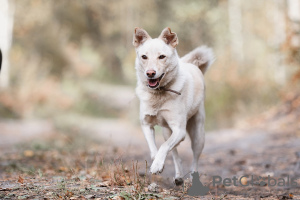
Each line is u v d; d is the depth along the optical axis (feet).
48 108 65.82
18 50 74.79
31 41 88.69
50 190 13.66
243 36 72.79
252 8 76.95
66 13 120.57
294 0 43.60
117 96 86.69
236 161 23.34
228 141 32.65
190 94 16.14
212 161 24.21
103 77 102.53
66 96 73.87
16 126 51.52
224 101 48.16
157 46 14.97
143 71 15.21
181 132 15.33
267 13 71.56
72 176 16.19
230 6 71.31
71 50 94.94
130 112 64.18
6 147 31.09
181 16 65.51
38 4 90.22
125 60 67.92
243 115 46.11
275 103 46.21
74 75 90.38
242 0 76.95
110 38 127.95
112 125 59.98
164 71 14.94
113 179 14.96
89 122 58.54
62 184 14.20
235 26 70.23
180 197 13.64
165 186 16.84
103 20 128.88
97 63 100.12
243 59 62.95
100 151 26.94
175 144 15.01
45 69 80.38
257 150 26.61
